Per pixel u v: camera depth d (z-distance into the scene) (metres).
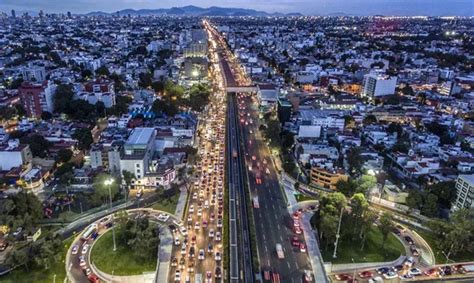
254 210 199.75
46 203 197.62
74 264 154.00
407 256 165.75
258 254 164.00
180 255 162.50
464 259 165.62
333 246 169.62
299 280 149.50
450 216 184.75
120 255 159.00
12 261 145.62
